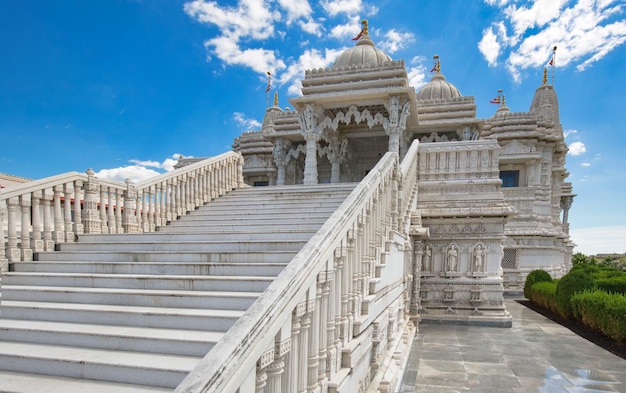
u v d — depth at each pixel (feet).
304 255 11.62
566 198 123.34
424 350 34.17
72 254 23.62
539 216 79.30
